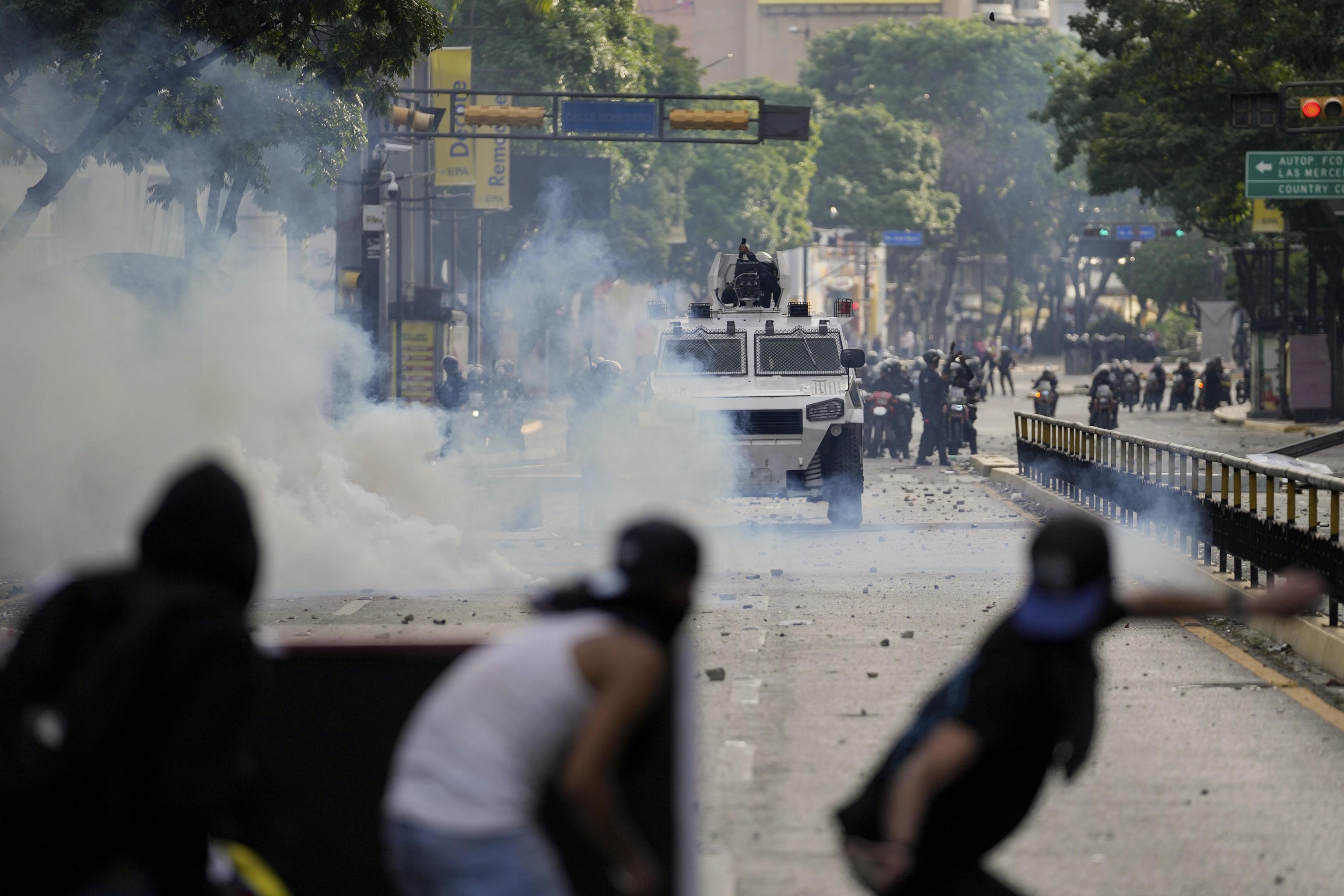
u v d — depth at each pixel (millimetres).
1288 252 182250
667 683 14836
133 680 13453
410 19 71375
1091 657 15781
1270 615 16859
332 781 17953
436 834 13984
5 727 13758
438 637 18469
